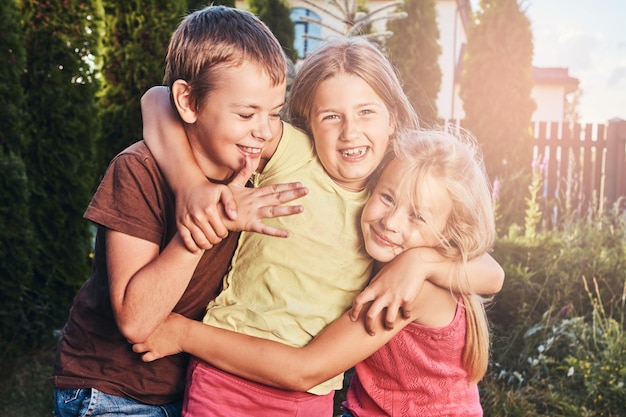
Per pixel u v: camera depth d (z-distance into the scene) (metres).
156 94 1.76
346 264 1.68
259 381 1.61
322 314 1.67
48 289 4.65
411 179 1.59
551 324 4.31
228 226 1.48
